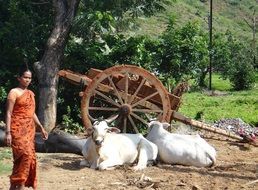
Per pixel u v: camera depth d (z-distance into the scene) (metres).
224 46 40.72
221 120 18.98
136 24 19.58
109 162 9.88
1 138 12.13
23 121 7.57
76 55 14.76
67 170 9.84
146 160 10.20
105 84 12.37
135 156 10.30
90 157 10.09
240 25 82.88
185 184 8.69
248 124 18.81
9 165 10.19
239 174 9.77
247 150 12.89
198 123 12.37
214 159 10.53
